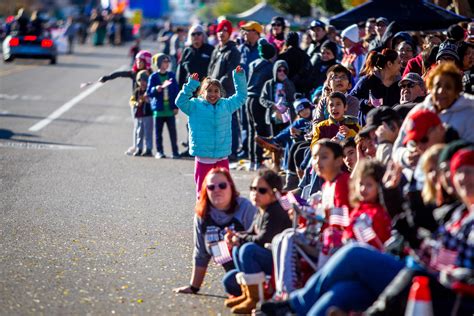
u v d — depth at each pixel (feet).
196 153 78.28
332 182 52.39
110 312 52.49
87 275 60.29
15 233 72.33
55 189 93.04
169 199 89.51
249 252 51.52
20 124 149.28
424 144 47.32
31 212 81.00
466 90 73.36
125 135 141.18
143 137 121.08
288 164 89.66
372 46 119.44
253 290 51.62
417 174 47.65
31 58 311.88
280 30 135.95
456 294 40.70
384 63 80.02
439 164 40.70
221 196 54.03
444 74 50.98
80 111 174.19
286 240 49.08
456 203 40.70
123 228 75.41
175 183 99.09
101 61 348.59
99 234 72.90
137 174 104.58
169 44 197.06
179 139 140.46
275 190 52.44
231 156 120.26
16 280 58.59
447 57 75.66
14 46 308.81
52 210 82.23
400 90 79.87
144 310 53.01
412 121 47.44
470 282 38.78
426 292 39.78
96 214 80.89
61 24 574.15
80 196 89.56
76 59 358.64
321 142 52.34
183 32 189.26
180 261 64.85
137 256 65.98
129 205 85.76
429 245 40.04
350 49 116.37
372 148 58.49
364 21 133.59
